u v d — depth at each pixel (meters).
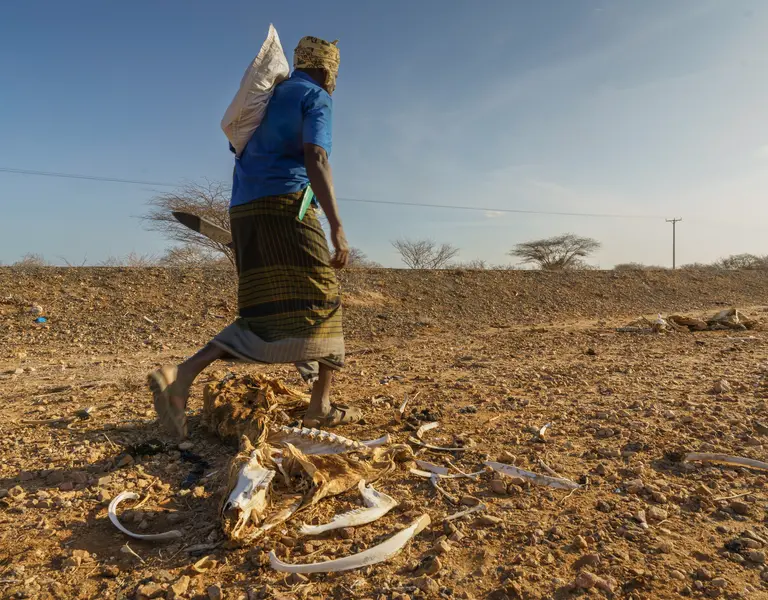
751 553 2.00
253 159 2.71
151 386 2.53
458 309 13.68
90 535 2.23
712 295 18.33
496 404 4.01
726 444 3.10
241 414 3.20
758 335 8.48
